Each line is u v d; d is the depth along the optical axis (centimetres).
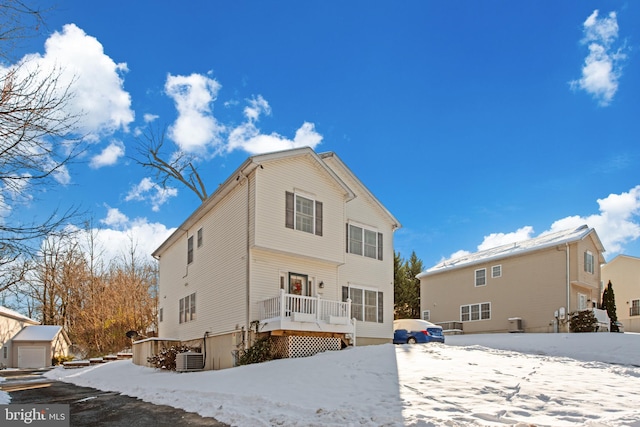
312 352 1698
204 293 2047
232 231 1836
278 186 1777
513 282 2933
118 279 4069
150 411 1021
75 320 3944
